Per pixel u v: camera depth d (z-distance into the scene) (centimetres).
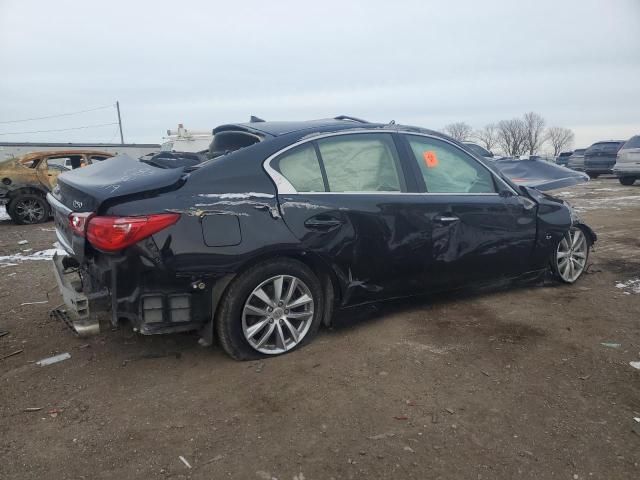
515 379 297
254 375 304
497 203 416
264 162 324
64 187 335
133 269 280
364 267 351
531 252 441
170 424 255
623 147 1623
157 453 232
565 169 629
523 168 666
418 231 371
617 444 237
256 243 304
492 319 392
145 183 288
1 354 340
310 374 304
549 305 425
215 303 304
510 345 344
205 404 273
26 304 453
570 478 215
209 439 243
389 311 408
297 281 327
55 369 316
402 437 243
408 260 369
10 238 873
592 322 386
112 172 327
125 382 298
